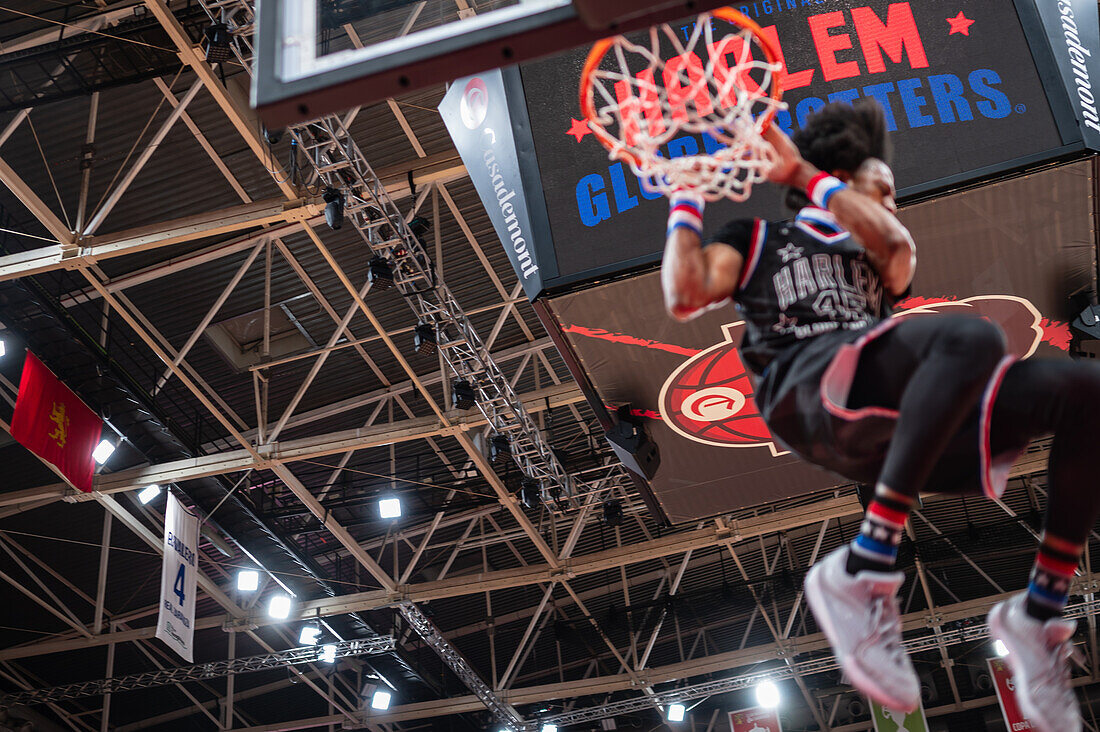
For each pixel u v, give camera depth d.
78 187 14.95
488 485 19.66
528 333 18.38
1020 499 22.81
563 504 19.34
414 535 21.62
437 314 15.68
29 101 12.74
